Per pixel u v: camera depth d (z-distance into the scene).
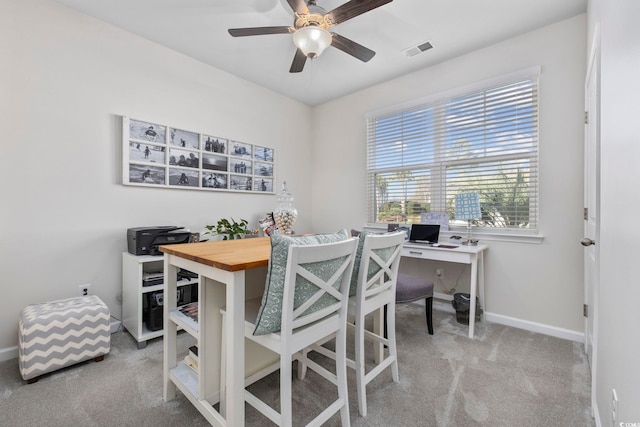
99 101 2.34
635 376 0.78
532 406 1.49
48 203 2.12
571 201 2.26
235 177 3.31
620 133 0.97
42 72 2.08
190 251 1.41
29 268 2.04
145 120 2.58
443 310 2.95
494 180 2.67
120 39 2.45
